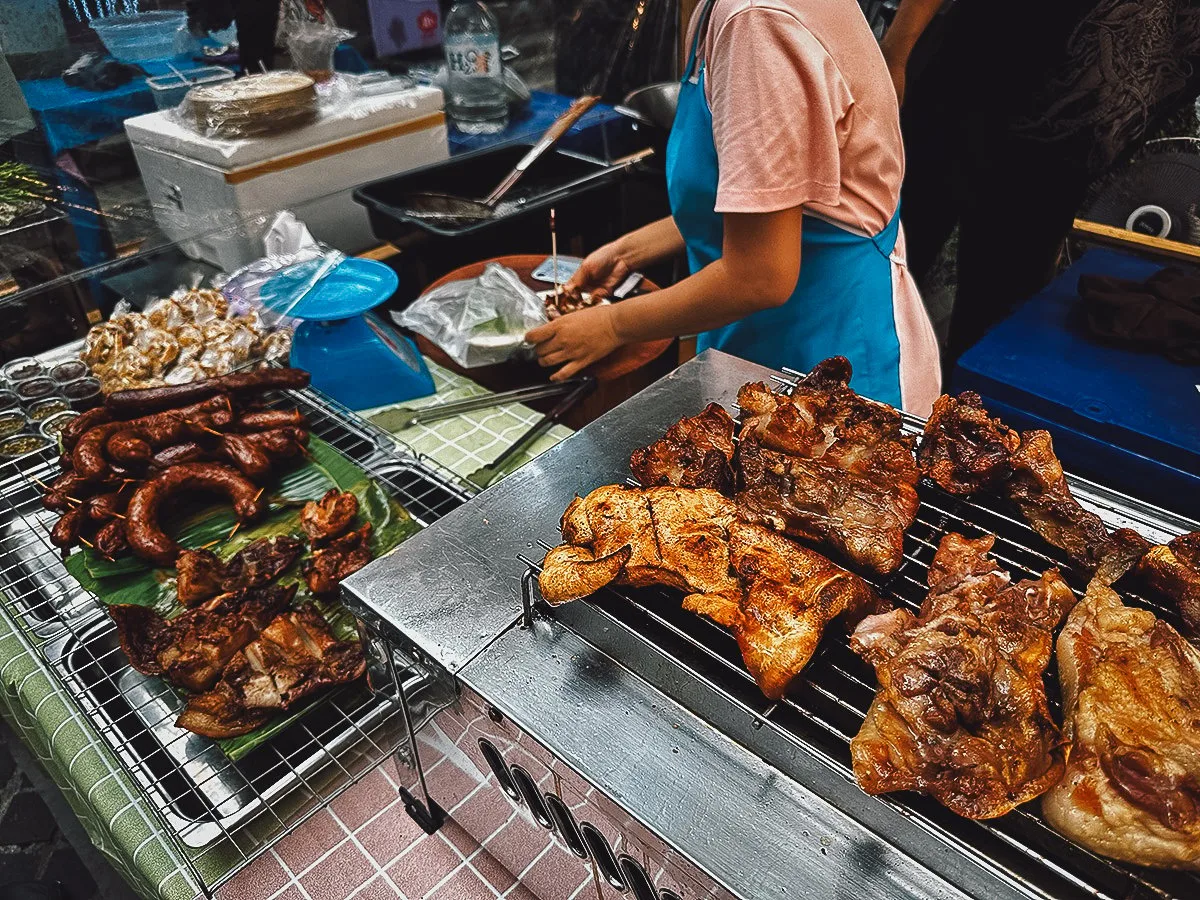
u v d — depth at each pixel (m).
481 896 1.64
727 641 1.47
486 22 4.27
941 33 3.06
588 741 1.30
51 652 2.04
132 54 3.58
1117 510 1.69
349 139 3.61
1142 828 1.07
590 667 1.41
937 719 1.18
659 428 2.00
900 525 1.61
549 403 2.96
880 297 2.67
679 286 2.52
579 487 1.83
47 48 3.39
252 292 3.06
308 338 2.91
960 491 1.71
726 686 1.39
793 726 1.32
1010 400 3.04
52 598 2.23
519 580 1.59
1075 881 1.06
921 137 3.33
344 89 3.72
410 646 1.47
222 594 2.12
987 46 2.98
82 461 2.41
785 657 1.28
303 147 3.47
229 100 3.24
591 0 4.83
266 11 4.02
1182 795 1.08
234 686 1.83
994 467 1.66
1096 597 1.37
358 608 1.56
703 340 3.08
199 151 3.32
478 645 1.45
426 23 4.87
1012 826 1.20
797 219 2.26
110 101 3.57
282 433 2.59
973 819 1.12
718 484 1.74
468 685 1.38
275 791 1.75
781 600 1.37
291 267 2.95
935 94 3.20
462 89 4.32
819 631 1.33
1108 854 1.09
